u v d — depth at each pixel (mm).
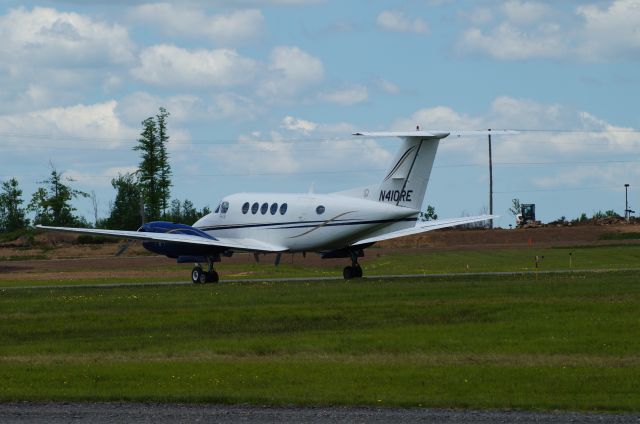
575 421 34562
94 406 38125
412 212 91062
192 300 77562
